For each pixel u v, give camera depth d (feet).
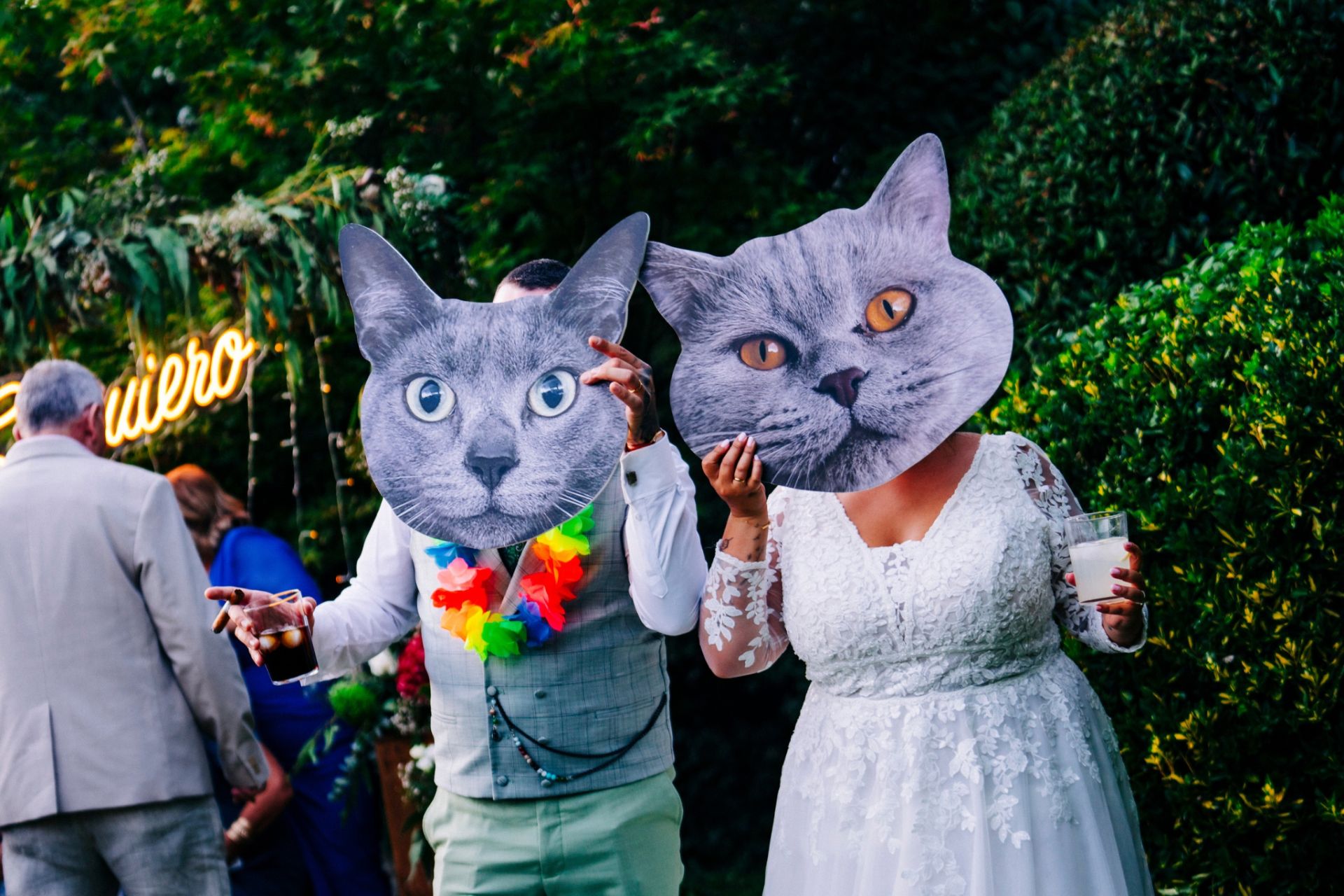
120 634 10.07
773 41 19.67
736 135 17.76
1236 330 9.13
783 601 7.64
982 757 6.92
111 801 9.85
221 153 16.85
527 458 7.45
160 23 16.70
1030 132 12.85
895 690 7.10
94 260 12.59
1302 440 8.52
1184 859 9.23
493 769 7.81
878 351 7.11
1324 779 8.59
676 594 7.61
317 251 13.60
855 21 19.42
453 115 16.71
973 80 19.34
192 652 10.13
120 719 9.96
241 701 10.42
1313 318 8.91
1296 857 8.74
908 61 19.49
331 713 12.94
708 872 15.65
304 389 17.47
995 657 7.08
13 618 9.98
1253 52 11.85
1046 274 12.25
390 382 7.61
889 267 7.11
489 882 7.86
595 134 16.35
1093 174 12.10
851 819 7.10
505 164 16.14
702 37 17.76
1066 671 7.41
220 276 13.74
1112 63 12.40
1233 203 11.91
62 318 13.30
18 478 10.27
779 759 15.96
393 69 16.31
